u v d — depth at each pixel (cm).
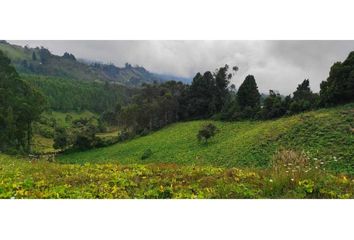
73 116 12431
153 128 9094
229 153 5578
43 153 7494
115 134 9488
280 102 7012
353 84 5594
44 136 9238
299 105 6475
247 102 8119
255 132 6038
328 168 3709
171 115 9388
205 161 5631
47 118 10556
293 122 5591
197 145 6775
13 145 6150
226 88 9388
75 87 13762
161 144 7400
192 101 9269
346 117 5106
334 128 4944
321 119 5306
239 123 7481
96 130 9662
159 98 9625
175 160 6166
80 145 8006
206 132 6731
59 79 14900
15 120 6178
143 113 9238
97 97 13638
